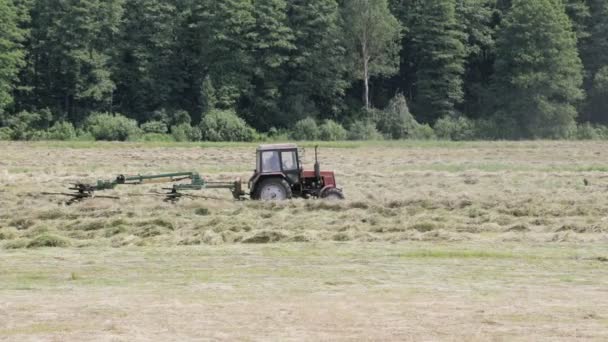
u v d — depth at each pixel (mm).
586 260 65625
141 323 46531
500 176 137750
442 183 127875
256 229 82188
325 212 92438
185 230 82438
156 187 120688
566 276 59750
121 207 96500
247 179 134250
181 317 47844
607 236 76375
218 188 111500
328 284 57719
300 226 83500
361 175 140250
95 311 49406
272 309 49750
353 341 42594
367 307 50219
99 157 186875
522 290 55156
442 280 58656
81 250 73125
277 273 61719
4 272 62812
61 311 49500
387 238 77188
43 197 110125
